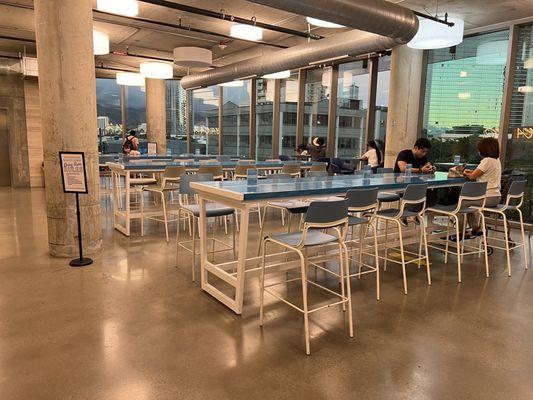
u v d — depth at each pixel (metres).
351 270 3.97
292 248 2.50
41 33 3.80
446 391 2.07
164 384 2.07
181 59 7.48
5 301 3.03
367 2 4.11
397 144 6.92
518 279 3.80
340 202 2.59
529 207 6.14
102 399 1.94
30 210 6.71
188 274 3.70
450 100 7.04
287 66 6.87
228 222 5.99
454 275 3.88
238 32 5.93
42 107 3.94
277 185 3.29
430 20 4.92
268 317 2.87
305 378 2.15
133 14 4.80
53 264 3.89
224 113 12.25
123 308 2.95
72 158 3.71
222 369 2.21
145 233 5.20
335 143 9.17
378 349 2.47
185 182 3.95
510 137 6.29
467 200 3.94
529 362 2.36
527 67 6.01
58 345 2.42
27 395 1.96
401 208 3.54
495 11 5.55
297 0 3.74
